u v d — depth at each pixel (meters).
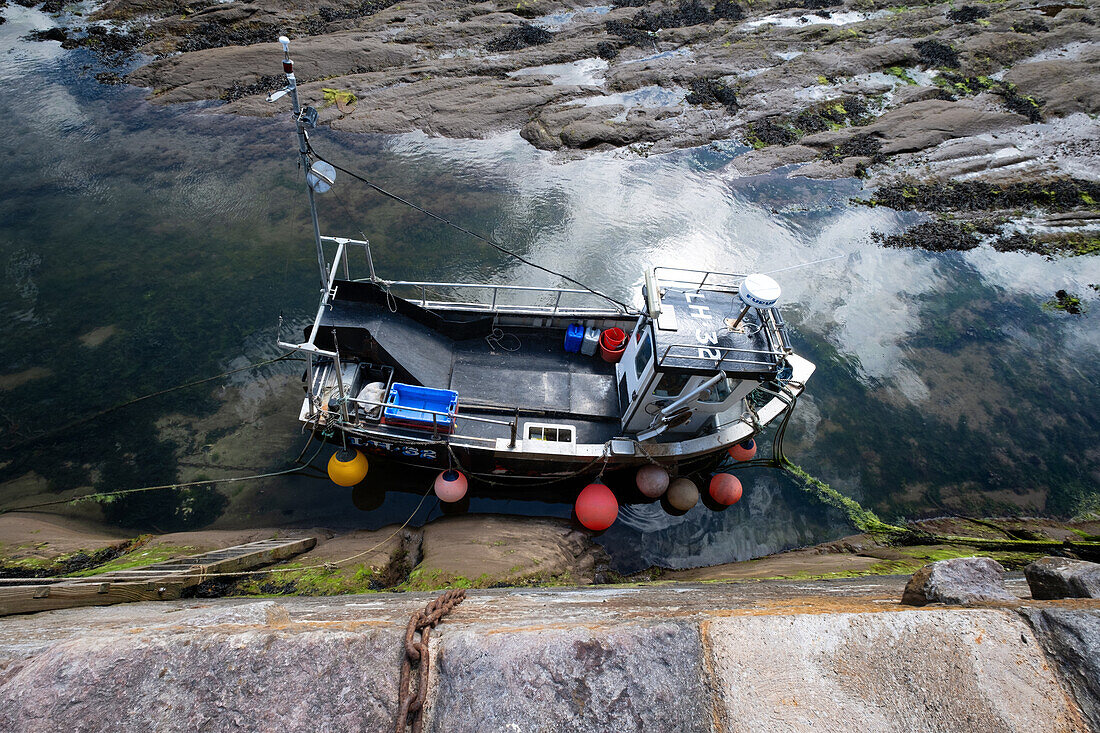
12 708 2.02
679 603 3.42
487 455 8.64
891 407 11.77
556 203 15.16
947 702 2.07
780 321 7.94
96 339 11.08
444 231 14.03
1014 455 11.18
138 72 17.12
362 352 9.06
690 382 8.09
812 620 2.28
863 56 19.88
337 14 19.72
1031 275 14.72
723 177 16.50
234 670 2.12
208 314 11.71
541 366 9.76
